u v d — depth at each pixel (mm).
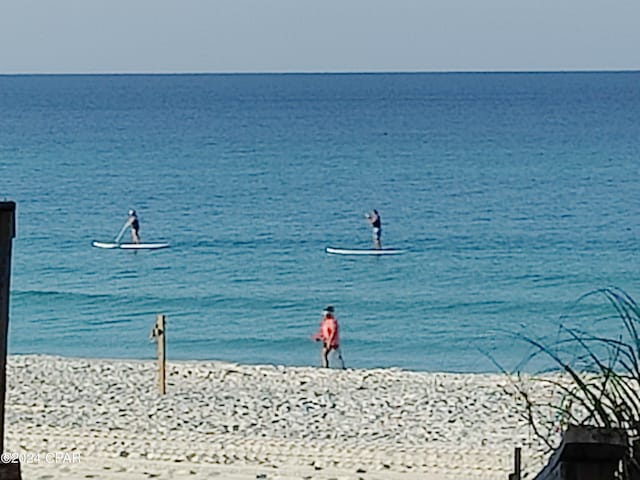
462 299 56469
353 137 186000
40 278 63812
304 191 114000
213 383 32094
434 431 24609
